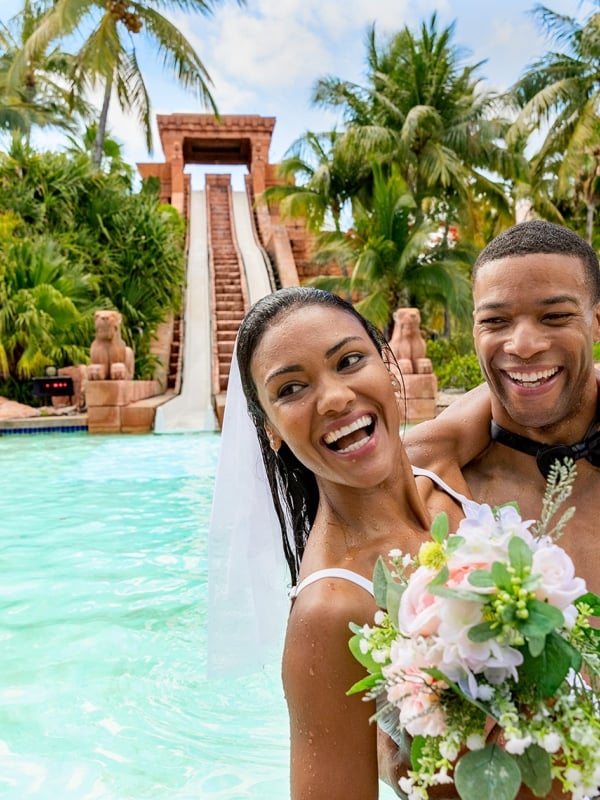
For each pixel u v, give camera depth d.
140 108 21.67
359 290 18.92
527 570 1.05
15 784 2.32
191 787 2.29
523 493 1.99
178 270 19.16
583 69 19.56
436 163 19.86
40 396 14.35
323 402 1.39
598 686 1.24
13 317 14.22
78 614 3.85
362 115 21.59
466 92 21.98
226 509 2.00
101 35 19.55
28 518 6.07
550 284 1.70
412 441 2.05
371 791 1.33
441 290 18.52
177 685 3.02
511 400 1.80
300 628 1.34
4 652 3.38
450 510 1.74
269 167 29.28
